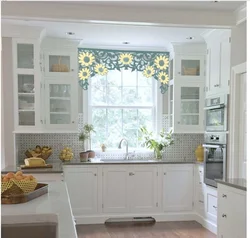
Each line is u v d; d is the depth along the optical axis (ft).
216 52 12.81
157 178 14.52
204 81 15.40
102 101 16.42
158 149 15.69
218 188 9.93
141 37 14.10
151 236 12.30
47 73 14.25
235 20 11.16
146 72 15.74
